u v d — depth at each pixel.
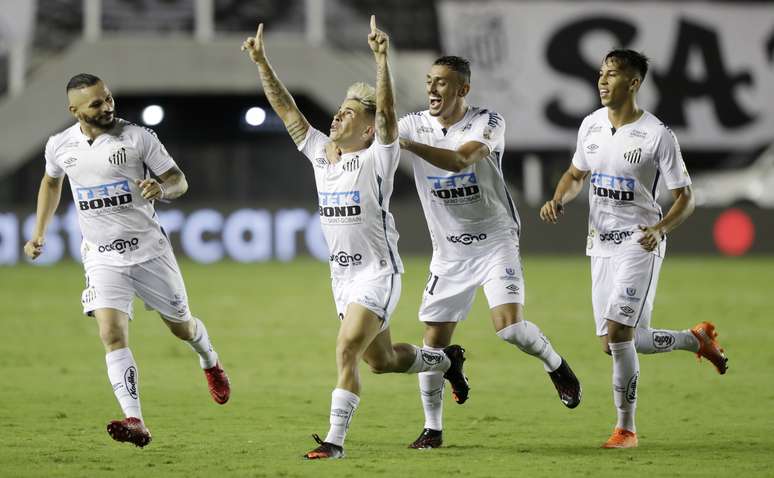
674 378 36.31
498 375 37.09
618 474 21.75
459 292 25.89
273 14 93.69
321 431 27.03
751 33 94.94
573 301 61.19
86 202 24.97
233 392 33.50
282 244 92.06
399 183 100.00
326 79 92.88
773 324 51.19
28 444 25.05
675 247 95.94
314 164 23.88
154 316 56.16
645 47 93.94
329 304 60.19
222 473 21.67
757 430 27.27
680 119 94.81
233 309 57.62
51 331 49.19
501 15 92.31
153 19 92.81
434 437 24.95
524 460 23.25
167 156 25.31
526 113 92.62
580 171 26.70
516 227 26.17
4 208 88.25
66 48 93.50
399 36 93.06
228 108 99.31
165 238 25.95
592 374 37.22
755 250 95.94
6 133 90.94
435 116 25.25
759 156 96.62
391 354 23.97
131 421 23.16
